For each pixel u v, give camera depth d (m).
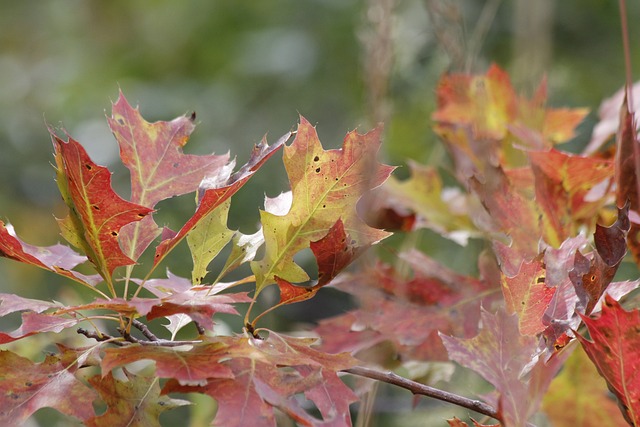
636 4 3.17
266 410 1.26
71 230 1.32
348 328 1.50
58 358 1.31
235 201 2.90
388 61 1.66
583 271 1.33
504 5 2.72
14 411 1.28
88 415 1.29
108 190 1.29
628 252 1.45
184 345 1.30
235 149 3.42
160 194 1.37
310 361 1.28
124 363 1.27
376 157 1.33
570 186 1.45
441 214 1.59
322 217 1.33
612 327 1.29
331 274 1.32
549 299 1.33
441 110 1.62
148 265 2.52
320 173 1.33
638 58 3.09
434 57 2.36
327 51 3.53
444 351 1.48
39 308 1.33
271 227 1.33
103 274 1.32
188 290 1.32
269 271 1.33
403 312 1.48
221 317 2.31
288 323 2.27
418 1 2.38
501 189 1.44
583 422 1.45
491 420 1.52
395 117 2.49
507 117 1.61
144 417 1.30
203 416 1.74
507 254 1.40
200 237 1.36
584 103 2.79
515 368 1.29
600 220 1.48
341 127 3.34
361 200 1.58
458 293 1.48
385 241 2.11
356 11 3.53
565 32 3.04
